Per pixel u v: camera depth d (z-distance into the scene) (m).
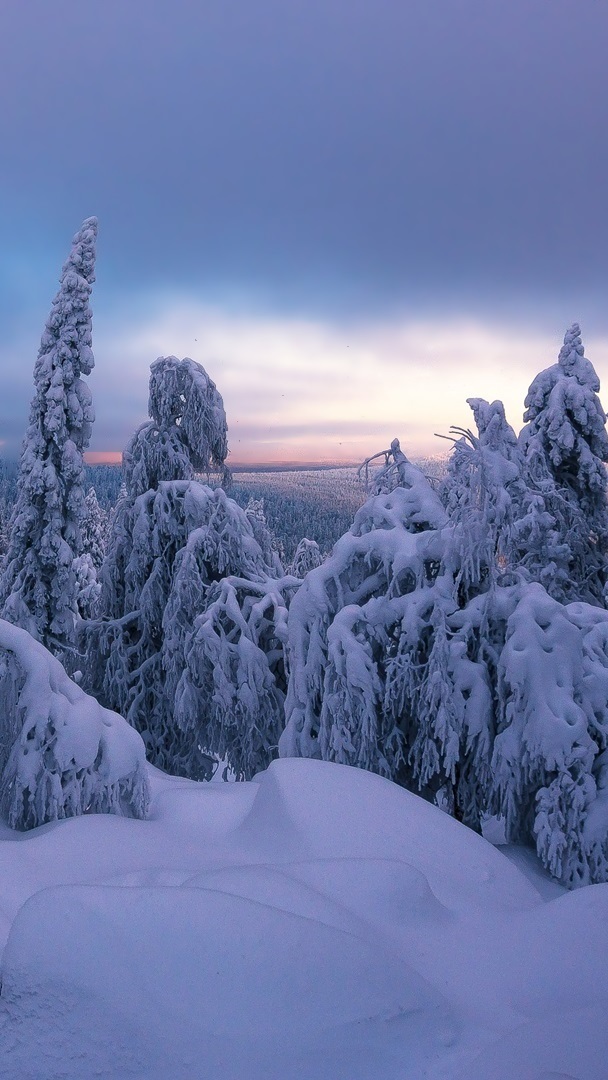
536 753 9.84
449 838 5.89
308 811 6.19
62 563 21.06
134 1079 3.10
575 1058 3.08
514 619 10.47
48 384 21.31
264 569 19.33
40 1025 3.31
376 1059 3.19
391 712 11.64
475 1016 3.56
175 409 21.11
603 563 21.89
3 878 5.71
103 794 8.40
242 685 16.41
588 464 21.89
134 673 19.58
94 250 21.53
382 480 13.27
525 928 4.41
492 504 11.27
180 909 3.60
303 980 3.36
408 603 11.38
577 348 22.98
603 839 9.70
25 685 8.47
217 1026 3.21
